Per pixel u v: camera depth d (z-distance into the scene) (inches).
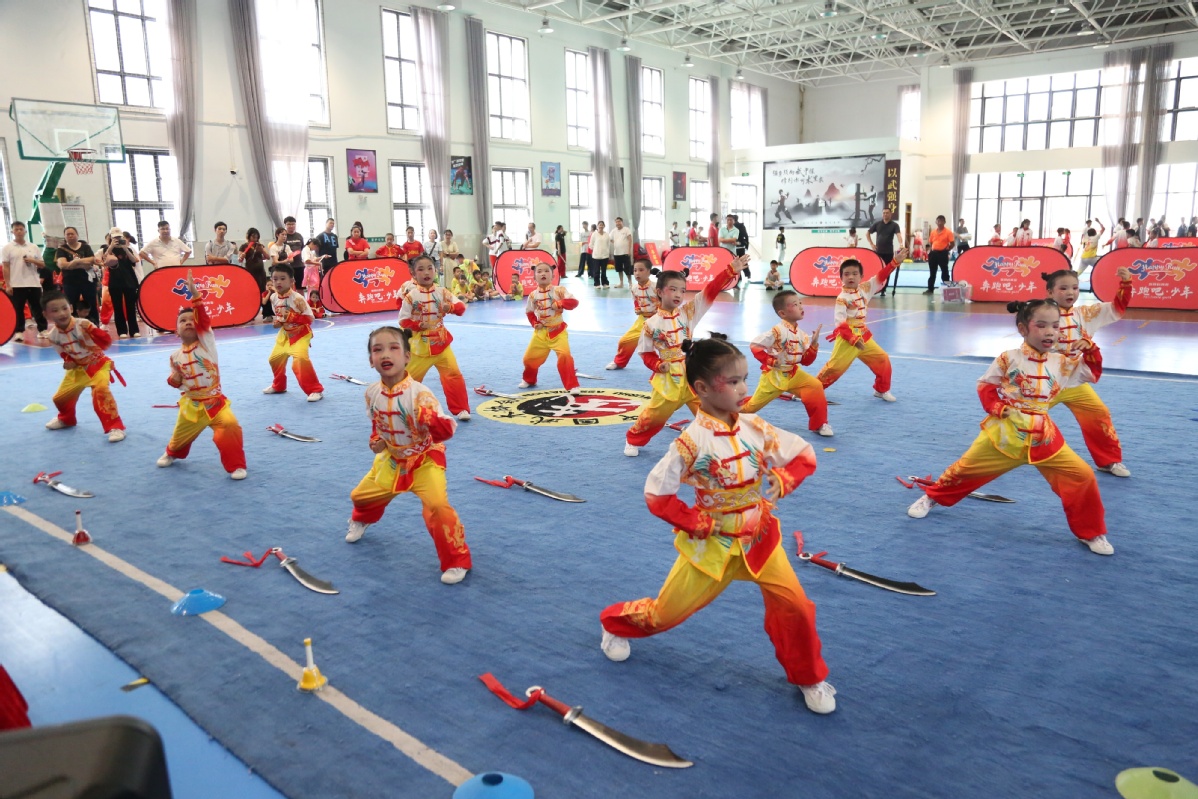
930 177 1327.5
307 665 111.6
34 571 153.0
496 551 160.2
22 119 591.8
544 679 114.0
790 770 93.4
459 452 230.8
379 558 158.4
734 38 1166.3
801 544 154.2
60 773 25.2
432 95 921.5
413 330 255.4
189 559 158.9
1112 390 294.0
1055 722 101.5
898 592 138.3
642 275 348.2
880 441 234.4
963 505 181.8
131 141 709.3
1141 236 964.6
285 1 798.5
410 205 937.5
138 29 712.4
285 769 94.4
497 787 88.4
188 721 105.3
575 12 1080.8
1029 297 597.0
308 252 631.2
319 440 249.4
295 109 808.9
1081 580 142.5
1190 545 156.2
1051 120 1243.2
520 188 1063.6
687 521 101.4
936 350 397.7
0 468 223.8
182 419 214.5
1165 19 1096.8
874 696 108.1
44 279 518.3
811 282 688.4
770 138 1461.6
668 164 1269.7
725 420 104.4
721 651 121.4
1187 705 104.7
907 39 1242.6
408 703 108.1
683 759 95.4
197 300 205.0
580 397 304.5
